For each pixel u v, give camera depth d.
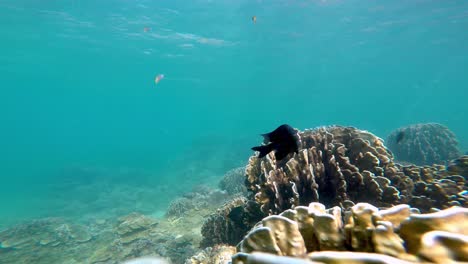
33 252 9.45
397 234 1.42
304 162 4.25
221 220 6.36
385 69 58.00
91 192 19.78
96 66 39.50
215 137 35.12
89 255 9.24
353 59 44.56
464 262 1.00
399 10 22.39
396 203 3.84
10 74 44.75
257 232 1.72
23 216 15.70
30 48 28.84
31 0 17.62
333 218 1.70
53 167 31.44
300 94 119.56
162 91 74.25
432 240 1.11
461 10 22.67
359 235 1.54
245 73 52.03
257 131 55.53
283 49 35.03
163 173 24.59
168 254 7.88
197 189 16.33
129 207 15.98
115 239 9.92
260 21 23.98
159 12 21.27
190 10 21.14
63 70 42.00
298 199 3.65
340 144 4.77
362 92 117.25
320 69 54.84
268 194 4.07
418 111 79.62
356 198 4.03
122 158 35.19
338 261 1.08
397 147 12.53
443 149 11.67
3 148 67.88
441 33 29.83
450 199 3.99
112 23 22.64
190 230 9.70
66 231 10.92
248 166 5.18
